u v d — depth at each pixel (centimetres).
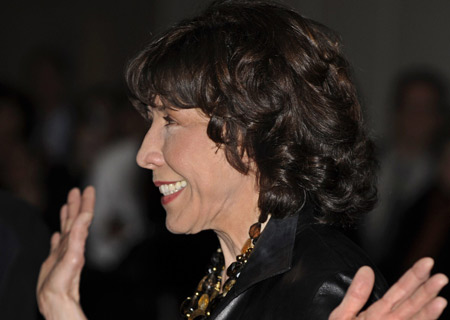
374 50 1068
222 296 320
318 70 308
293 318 285
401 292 250
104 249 873
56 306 373
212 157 311
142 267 662
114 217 881
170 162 315
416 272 249
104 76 1348
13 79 1380
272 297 296
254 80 302
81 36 1362
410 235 671
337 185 315
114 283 664
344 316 254
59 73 1177
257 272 304
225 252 337
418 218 666
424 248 657
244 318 300
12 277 448
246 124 302
